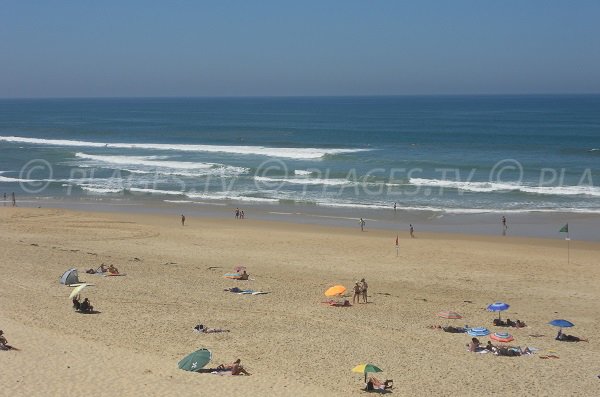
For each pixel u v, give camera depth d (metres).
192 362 17.22
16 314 22.16
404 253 34.91
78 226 42.12
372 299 26.19
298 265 32.06
